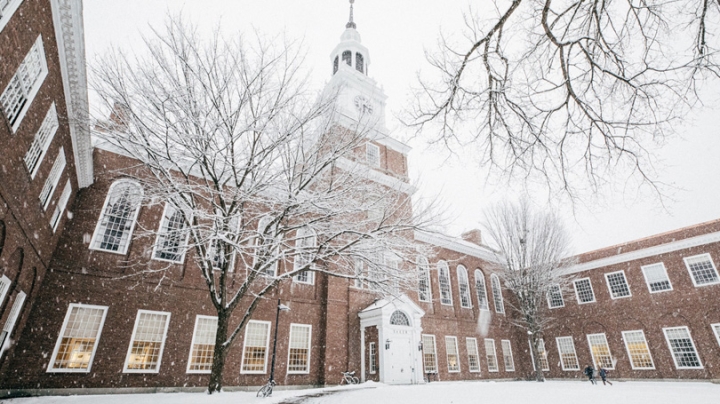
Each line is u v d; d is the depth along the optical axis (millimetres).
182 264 19719
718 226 27578
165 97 13141
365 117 28453
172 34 13055
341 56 40375
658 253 30188
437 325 29812
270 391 13969
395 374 22906
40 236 13922
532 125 6664
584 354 32344
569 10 5684
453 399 12586
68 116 13242
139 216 19359
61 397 13938
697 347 26750
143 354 17438
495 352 33125
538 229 30625
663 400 12352
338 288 24734
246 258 21625
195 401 11984
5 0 7770
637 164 6105
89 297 16906
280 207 15352
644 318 29766
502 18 5754
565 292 34969
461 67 6340
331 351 22828
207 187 13688
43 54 10102
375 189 17094
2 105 8586
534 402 11523
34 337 15281
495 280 37125
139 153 14047
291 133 14367
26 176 11000
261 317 21281
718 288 26797
